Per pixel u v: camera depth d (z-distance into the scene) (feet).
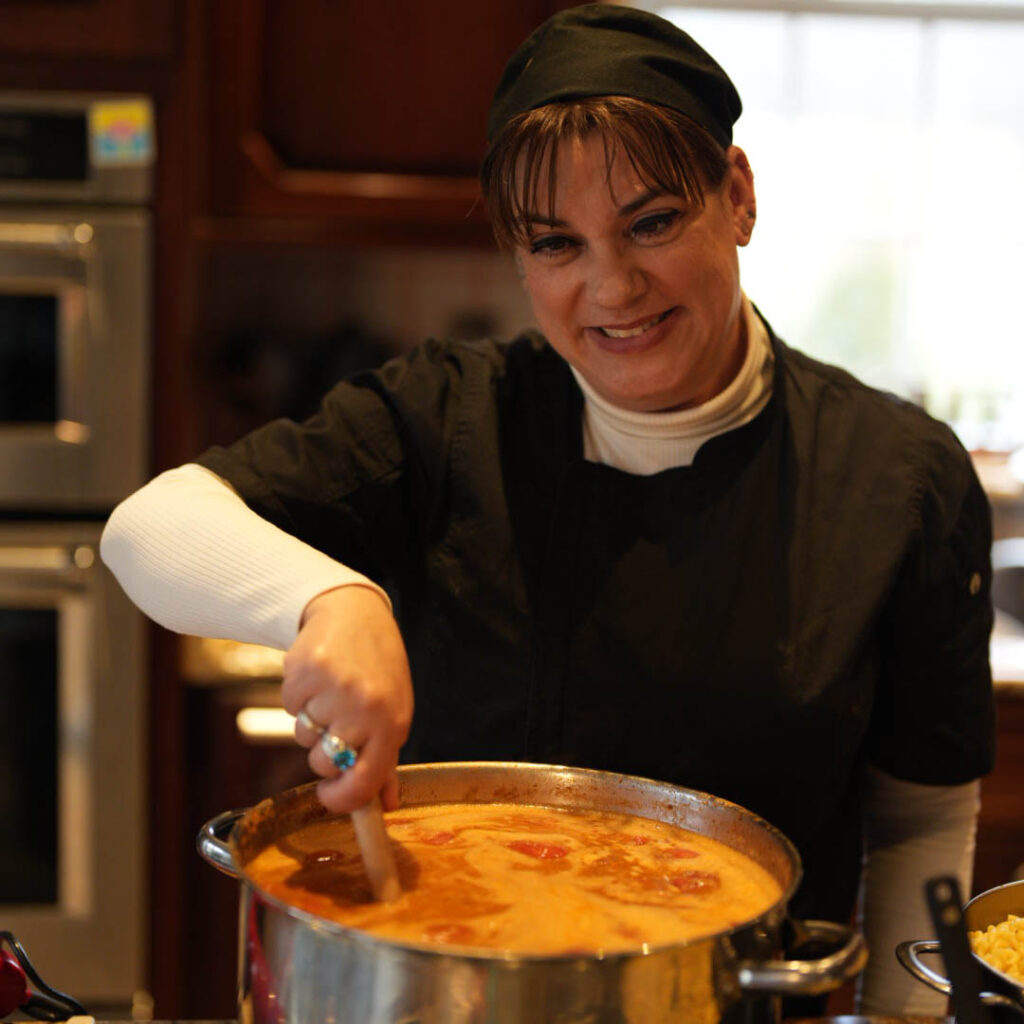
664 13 12.16
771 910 1.96
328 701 2.31
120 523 3.01
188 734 7.05
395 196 7.43
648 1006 1.83
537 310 3.08
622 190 2.78
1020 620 8.10
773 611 3.22
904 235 12.39
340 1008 1.87
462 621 3.40
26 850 7.09
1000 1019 2.10
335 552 3.49
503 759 3.37
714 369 3.16
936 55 12.26
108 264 6.91
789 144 12.32
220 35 7.11
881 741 3.56
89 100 6.87
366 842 2.32
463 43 7.42
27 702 7.00
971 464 3.45
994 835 6.26
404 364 3.63
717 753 3.23
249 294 8.40
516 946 2.15
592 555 3.31
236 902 7.14
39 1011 2.46
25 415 6.97
